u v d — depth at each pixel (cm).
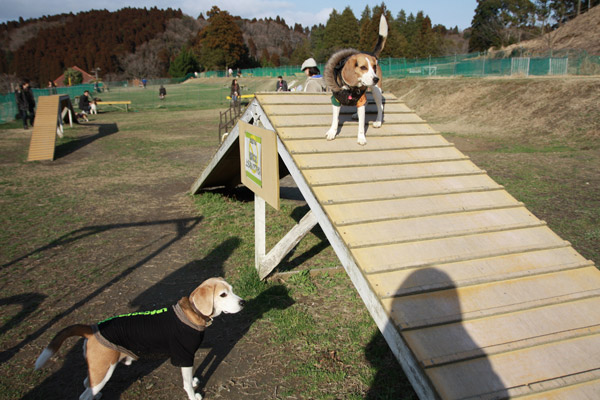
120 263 601
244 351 410
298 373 376
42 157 1331
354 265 340
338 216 374
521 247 371
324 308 488
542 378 263
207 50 8731
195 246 663
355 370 381
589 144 1395
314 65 855
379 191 418
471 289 325
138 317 322
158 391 358
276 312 474
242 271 574
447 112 2309
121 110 3145
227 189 1024
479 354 271
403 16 9462
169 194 962
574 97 1752
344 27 7719
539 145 1473
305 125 512
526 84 2069
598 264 564
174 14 15238
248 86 5472
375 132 533
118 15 14138
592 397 255
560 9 4781
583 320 309
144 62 10962
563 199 851
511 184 964
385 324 301
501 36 5441
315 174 425
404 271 332
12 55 12206
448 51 7719
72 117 2220
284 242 508
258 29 16262
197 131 2033
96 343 306
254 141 529
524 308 311
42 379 369
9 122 2262
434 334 284
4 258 612
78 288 527
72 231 724
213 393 354
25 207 854
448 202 422
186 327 321
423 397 263
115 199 919
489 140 1619
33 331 437
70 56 11619
